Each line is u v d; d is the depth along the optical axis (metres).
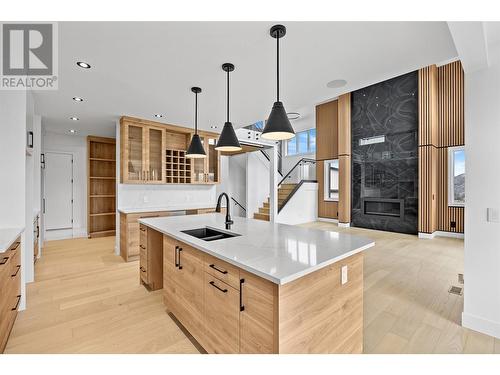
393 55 2.28
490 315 2.09
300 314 1.35
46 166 5.89
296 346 1.33
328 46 2.13
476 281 2.15
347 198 7.70
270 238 2.00
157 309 2.57
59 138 6.00
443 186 6.21
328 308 1.53
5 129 2.62
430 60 2.36
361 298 1.83
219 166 5.81
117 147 4.59
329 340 1.54
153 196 4.96
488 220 2.09
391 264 3.95
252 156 8.91
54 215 6.00
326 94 3.26
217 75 2.71
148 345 1.98
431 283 3.18
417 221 6.38
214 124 4.80
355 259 1.78
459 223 5.98
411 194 6.52
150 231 3.01
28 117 3.19
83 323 2.30
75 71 2.60
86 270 3.74
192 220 3.01
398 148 6.75
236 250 1.65
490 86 2.08
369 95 7.34
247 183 8.84
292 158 10.84
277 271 1.26
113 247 5.09
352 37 2.00
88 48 2.17
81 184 6.38
